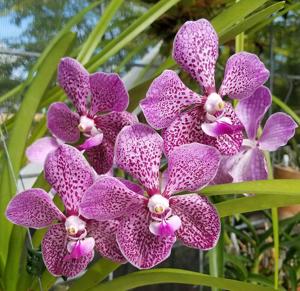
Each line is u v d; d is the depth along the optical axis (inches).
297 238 17.2
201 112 7.8
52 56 8.8
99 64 9.9
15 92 11.2
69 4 19.2
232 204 7.9
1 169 10.7
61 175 7.1
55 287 17.8
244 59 7.6
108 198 6.8
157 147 7.1
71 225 7.1
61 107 8.7
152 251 7.2
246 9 8.9
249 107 9.1
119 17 19.6
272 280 16.0
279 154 29.0
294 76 28.6
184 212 7.3
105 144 8.5
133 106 9.0
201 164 7.0
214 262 11.4
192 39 7.4
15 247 8.7
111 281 8.3
